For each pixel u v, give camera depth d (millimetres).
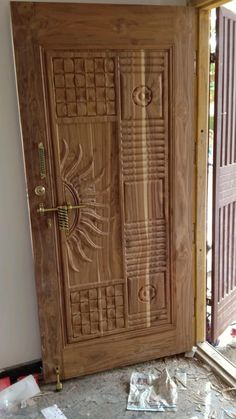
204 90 2006
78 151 1864
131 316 2143
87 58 1770
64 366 2070
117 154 1926
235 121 2311
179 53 1888
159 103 1924
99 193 1944
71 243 1957
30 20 1659
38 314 1986
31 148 1792
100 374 2146
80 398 1959
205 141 2076
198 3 1838
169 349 2254
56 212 1896
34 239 1891
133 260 2078
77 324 2057
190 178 2078
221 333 2516
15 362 2133
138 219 2037
